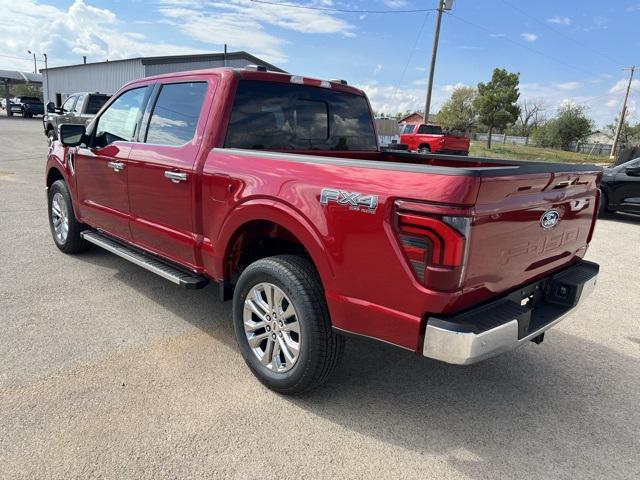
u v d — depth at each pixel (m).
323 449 2.61
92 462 2.42
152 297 4.55
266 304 3.09
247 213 3.08
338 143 4.30
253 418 2.84
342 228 2.56
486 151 42.03
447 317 2.35
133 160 4.05
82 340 3.66
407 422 2.89
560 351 3.93
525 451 2.68
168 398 2.98
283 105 3.80
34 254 5.64
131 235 4.34
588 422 2.98
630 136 71.56
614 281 5.91
